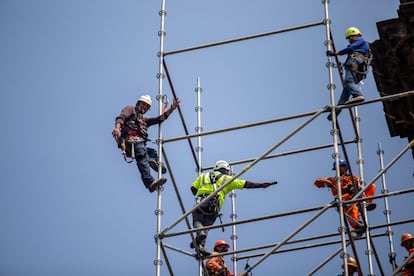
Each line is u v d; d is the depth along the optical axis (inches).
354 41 1715.1
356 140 1801.2
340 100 1688.0
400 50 1891.0
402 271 1728.6
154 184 1632.6
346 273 1493.6
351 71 1664.6
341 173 1791.3
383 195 1563.7
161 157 1667.1
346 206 1689.2
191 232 1590.8
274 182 1728.6
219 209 1723.7
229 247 1817.2
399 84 1931.6
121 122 1695.4
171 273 1628.9
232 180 1599.4
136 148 1688.0
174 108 1710.1
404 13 1876.2
